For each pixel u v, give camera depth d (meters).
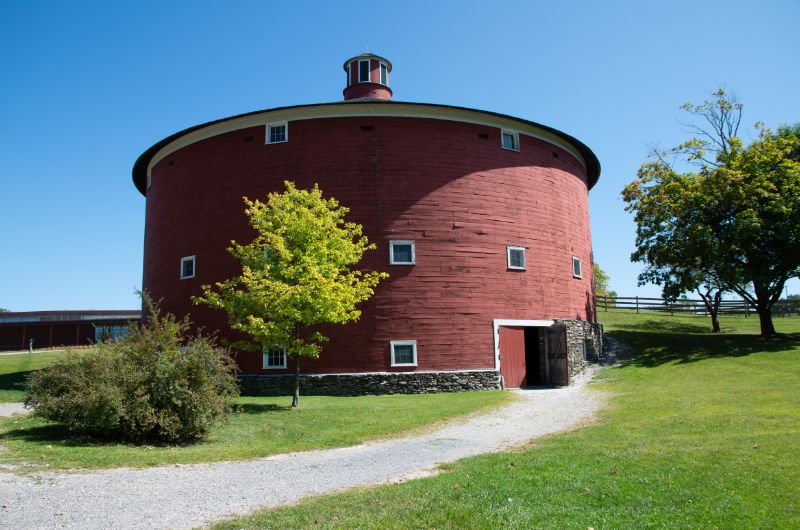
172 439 12.20
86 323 53.88
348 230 18.86
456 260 22.30
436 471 9.36
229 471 9.60
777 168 25.86
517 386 22.52
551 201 25.50
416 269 21.83
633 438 11.09
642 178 29.66
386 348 21.14
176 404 12.07
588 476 8.23
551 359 23.55
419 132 22.86
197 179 24.34
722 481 7.69
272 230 17.77
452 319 21.84
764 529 6.12
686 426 12.03
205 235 23.64
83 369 12.46
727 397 15.62
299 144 22.72
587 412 15.35
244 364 21.78
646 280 29.88
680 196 27.39
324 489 8.35
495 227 23.25
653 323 38.25
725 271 26.34
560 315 24.81
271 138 23.23
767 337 27.27
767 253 26.11
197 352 13.02
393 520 6.68
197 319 23.22
